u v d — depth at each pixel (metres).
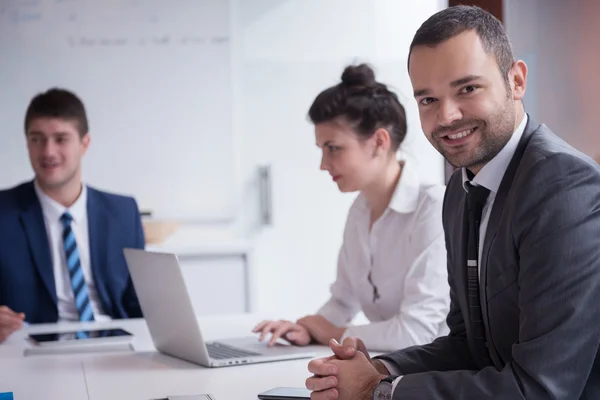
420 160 4.88
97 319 2.90
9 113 4.65
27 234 2.89
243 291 4.38
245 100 4.88
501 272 1.40
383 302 2.36
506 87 1.39
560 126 3.95
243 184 4.89
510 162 1.42
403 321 2.11
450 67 1.35
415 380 1.38
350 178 2.27
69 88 4.70
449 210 1.70
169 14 4.75
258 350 2.09
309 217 4.94
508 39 1.41
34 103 2.96
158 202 4.78
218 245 4.34
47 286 2.87
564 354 1.25
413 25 4.98
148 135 4.76
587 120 3.93
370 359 1.63
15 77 4.65
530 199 1.32
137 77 4.74
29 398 1.66
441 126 1.39
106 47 4.71
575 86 3.92
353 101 2.23
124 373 1.89
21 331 2.60
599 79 3.91
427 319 2.12
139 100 4.75
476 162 1.42
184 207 4.80
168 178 4.79
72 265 2.91
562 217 1.28
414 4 4.97
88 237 2.97
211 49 4.79
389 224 2.29
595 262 1.27
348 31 4.94
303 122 4.92
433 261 2.17
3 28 4.63
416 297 2.15
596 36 3.83
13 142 4.66
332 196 4.95
